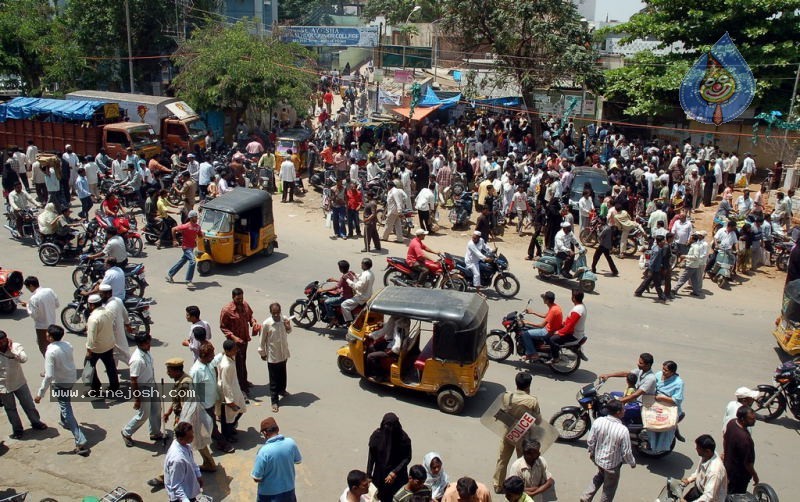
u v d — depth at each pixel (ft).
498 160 89.81
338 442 32.35
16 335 42.06
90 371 34.37
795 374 35.96
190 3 132.16
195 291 51.16
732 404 29.27
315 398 36.55
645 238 66.49
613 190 72.18
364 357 37.29
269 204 59.82
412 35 169.48
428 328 44.80
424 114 104.63
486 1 107.14
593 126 115.65
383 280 54.80
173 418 33.24
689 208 77.36
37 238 59.41
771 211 79.97
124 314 35.94
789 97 99.55
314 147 86.43
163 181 76.74
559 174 79.46
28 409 31.83
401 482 25.41
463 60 138.92
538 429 27.37
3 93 123.34
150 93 129.08
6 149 86.12
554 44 104.78
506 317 41.73
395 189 65.05
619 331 48.14
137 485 28.60
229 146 99.55
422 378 35.91
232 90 97.50
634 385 32.30
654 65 108.47
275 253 61.93
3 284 44.62
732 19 101.04
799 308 42.47
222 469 29.76
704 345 46.44
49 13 124.57
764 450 33.71
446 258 52.11
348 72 175.94
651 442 31.55
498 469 28.30
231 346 30.63
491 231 69.87
